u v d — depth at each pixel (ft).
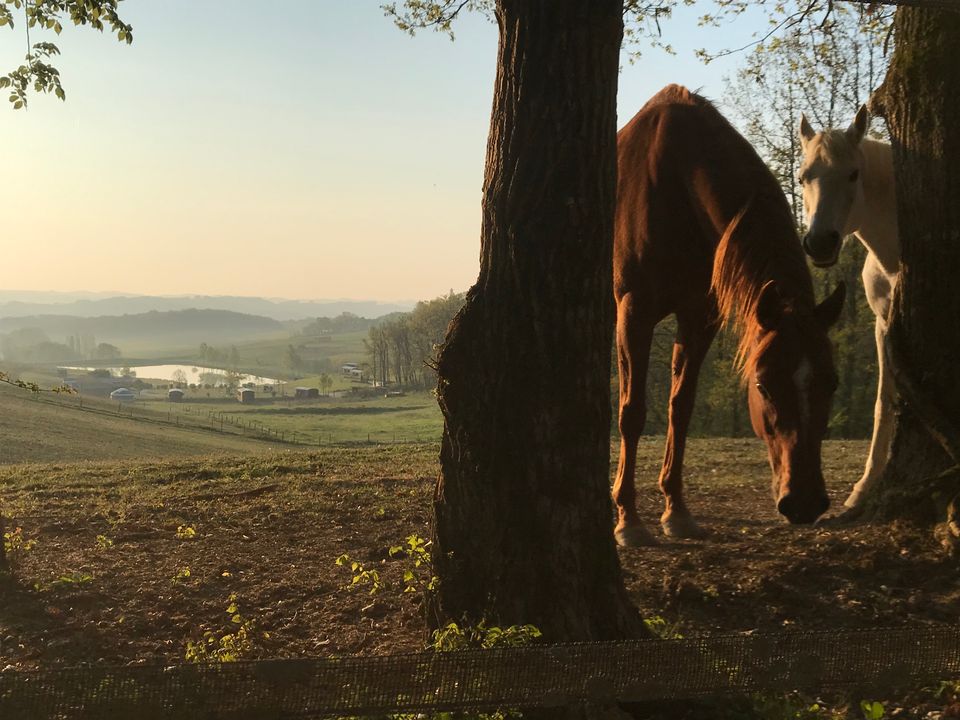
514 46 10.38
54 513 22.40
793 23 17.78
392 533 19.71
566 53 10.11
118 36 16.06
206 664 7.98
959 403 15.06
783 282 13.55
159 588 15.51
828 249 17.88
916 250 15.38
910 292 15.55
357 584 15.43
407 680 8.25
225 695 7.91
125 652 12.66
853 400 84.12
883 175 18.92
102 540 18.53
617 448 41.22
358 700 8.15
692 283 17.37
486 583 10.57
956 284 14.99
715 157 15.99
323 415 350.43
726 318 14.82
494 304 10.51
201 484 28.30
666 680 8.66
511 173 10.41
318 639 13.10
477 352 10.60
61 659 12.34
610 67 10.34
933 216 15.07
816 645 9.06
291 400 457.68
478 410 10.58
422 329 414.21
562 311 10.30
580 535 10.46
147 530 20.36
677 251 17.02
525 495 10.40
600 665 8.57
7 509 23.09
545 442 10.36
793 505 12.39
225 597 15.14
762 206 14.60
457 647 9.80
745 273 14.06
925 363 15.38
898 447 16.10
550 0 10.08
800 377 12.59
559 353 10.32
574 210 10.19
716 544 16.88
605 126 10.35
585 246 10.29
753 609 13.33
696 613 13.37
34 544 17.93
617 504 17.60
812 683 8.98
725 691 8.81
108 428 183.32
